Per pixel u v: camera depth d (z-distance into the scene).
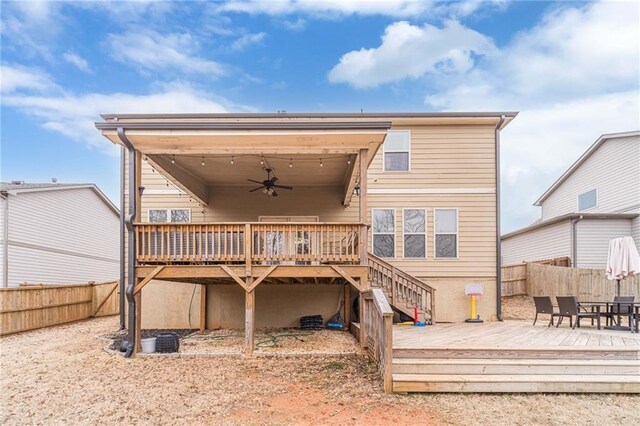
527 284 16.66
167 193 11.34
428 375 5.57
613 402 5.14
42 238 15.95
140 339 7.50
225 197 11.43
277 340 8.64
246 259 7.44
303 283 10.32
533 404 5.05
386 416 4.68
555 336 7.36
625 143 15.88
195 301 10.75
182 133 7.22
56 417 4.71
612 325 9.00
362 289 7.34
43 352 7.73
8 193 14.19
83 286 13.36
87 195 19.16
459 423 4.51
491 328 8.94
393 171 11.38
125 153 10.96
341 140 7.50
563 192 20.30
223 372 6.29
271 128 7.20
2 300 9.78
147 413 4.80
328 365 6.59
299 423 4.52
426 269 11.16
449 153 11.38
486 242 11.20
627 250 8.50
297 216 11.46
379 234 11.30
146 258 7.48
